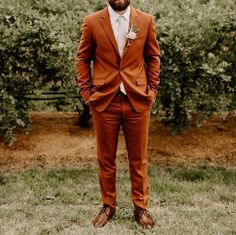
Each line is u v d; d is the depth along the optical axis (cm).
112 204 488
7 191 564
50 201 540
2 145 690
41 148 686
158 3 694
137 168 473
